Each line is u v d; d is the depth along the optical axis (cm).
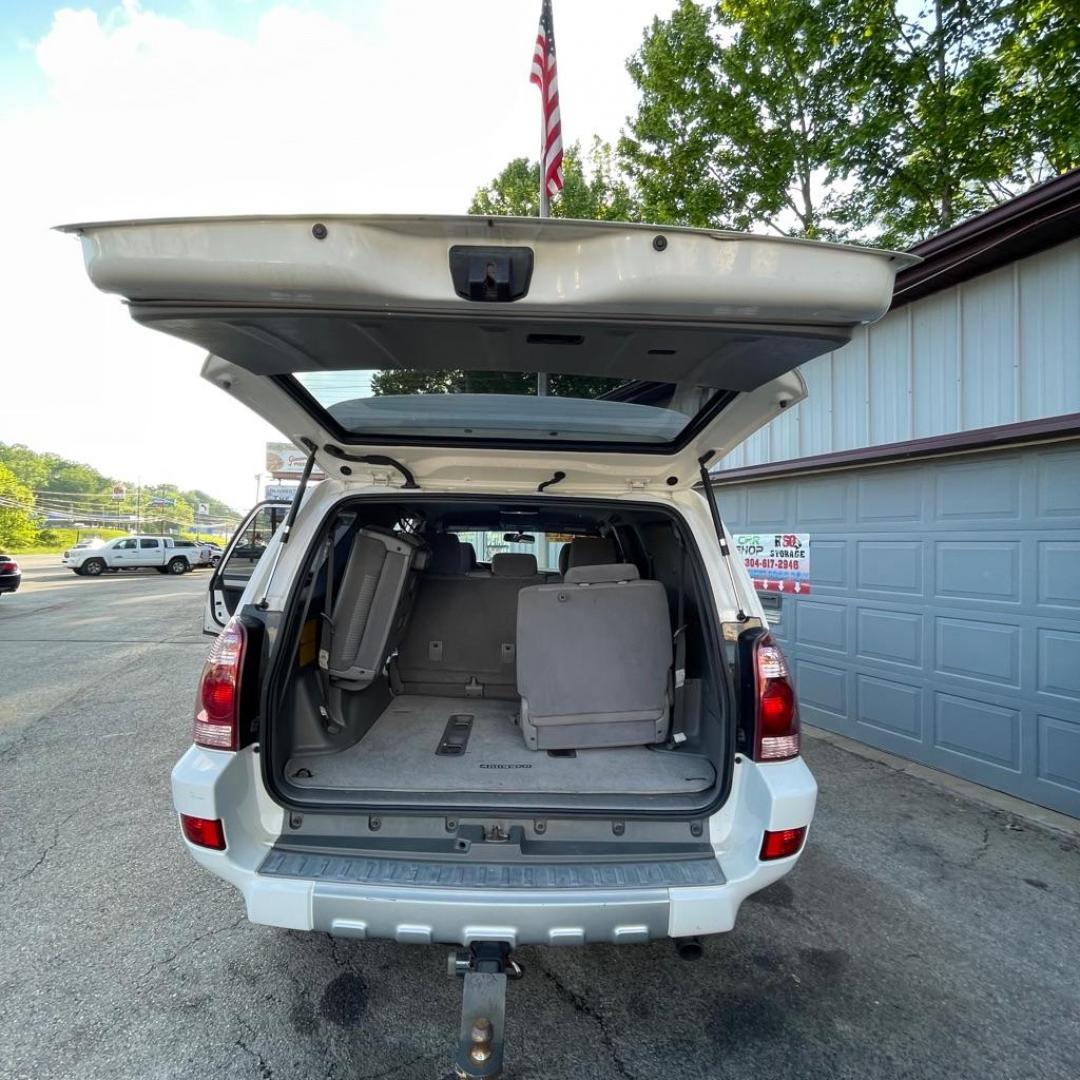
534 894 174
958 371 454
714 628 213
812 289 134
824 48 1058
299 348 163
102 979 231
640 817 198
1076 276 389
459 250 130
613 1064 198
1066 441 382
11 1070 191
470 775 226
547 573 384
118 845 331
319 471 268
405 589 273
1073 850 339
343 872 183
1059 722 386
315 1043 203
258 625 202
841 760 476
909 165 999
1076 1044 210
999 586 418
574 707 248
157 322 143
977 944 260
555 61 809
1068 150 777
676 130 1285
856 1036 211
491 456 231
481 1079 167
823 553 550
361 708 271
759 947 255
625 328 146
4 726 541
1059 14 750
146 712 583
